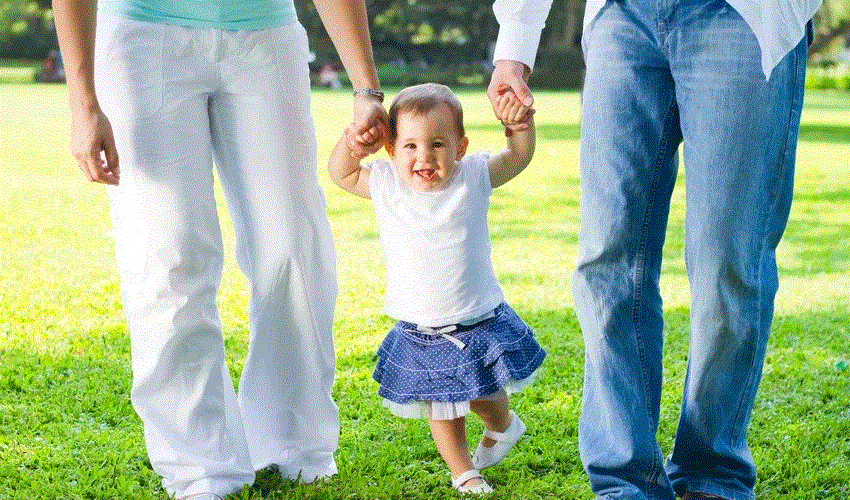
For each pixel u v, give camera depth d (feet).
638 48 10.48
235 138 11.39
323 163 46.06
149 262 11.06
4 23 201.46
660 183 10.75
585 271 10.91
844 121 82.33
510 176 12.35
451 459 12.16
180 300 11.14
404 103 12.01
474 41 189.06
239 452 11.80
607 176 10.66
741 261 10.34
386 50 186.19
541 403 15.05
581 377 16.33
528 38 11.39
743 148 10.11
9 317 19.70
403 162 12.07
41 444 13.33
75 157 10.73
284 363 12.07
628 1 10.52
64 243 27.25
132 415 14.48
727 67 10.03
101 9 11.09
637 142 10.58
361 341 18.22
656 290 11.00
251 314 12.04
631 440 10.71
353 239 28.27
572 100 110.83
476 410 12.46
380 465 12.62
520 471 12.67
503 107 11.43
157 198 10.99
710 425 10.88
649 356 10.91
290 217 11.57
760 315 10.78
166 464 11.41
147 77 10.87
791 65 10.19
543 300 21.56
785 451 13.25
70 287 22.24
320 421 12.24
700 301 10.57
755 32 9.89
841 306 21.59
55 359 16.94
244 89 11.24
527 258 26.11
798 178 44.32
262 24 11.16
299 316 11.87
